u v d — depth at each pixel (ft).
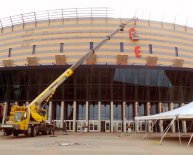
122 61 156.15
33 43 167.22
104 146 58.29
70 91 149.69
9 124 84.43
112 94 148.77
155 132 145.48
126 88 149.38
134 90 149.89
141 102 151.33
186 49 172.04
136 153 45.44
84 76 148.97
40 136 95.66
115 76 149.18
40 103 97.14
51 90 98.99
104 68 147.43
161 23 170.40
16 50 170.19
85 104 150.51
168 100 153.07
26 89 154.20
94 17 165.48
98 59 157.28
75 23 165.17
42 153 43.34
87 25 164.25
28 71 152.66
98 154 42.96
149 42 164.66
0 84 157.99
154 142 72.43
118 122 148.46
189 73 156.15
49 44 164.14
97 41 161.48
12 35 174.19
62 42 162.91
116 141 74.79
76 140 76.33
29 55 165.99
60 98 149.79
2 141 70.33
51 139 79.25
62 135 105.60
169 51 167.02
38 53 164.45
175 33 171.83
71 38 163.02
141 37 164.25
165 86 152.87
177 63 164.14
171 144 66.13
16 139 78.43
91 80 149.38
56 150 48.34
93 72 148.25
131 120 148.97
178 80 155.22
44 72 151.43
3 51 173.99
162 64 163.63
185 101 156.35
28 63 161.89
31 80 153.69
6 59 170.91
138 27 165.68
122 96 149.18
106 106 150.92
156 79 151.84
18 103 155.43
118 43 160.66
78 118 149.18
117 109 150.61
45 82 152.35
